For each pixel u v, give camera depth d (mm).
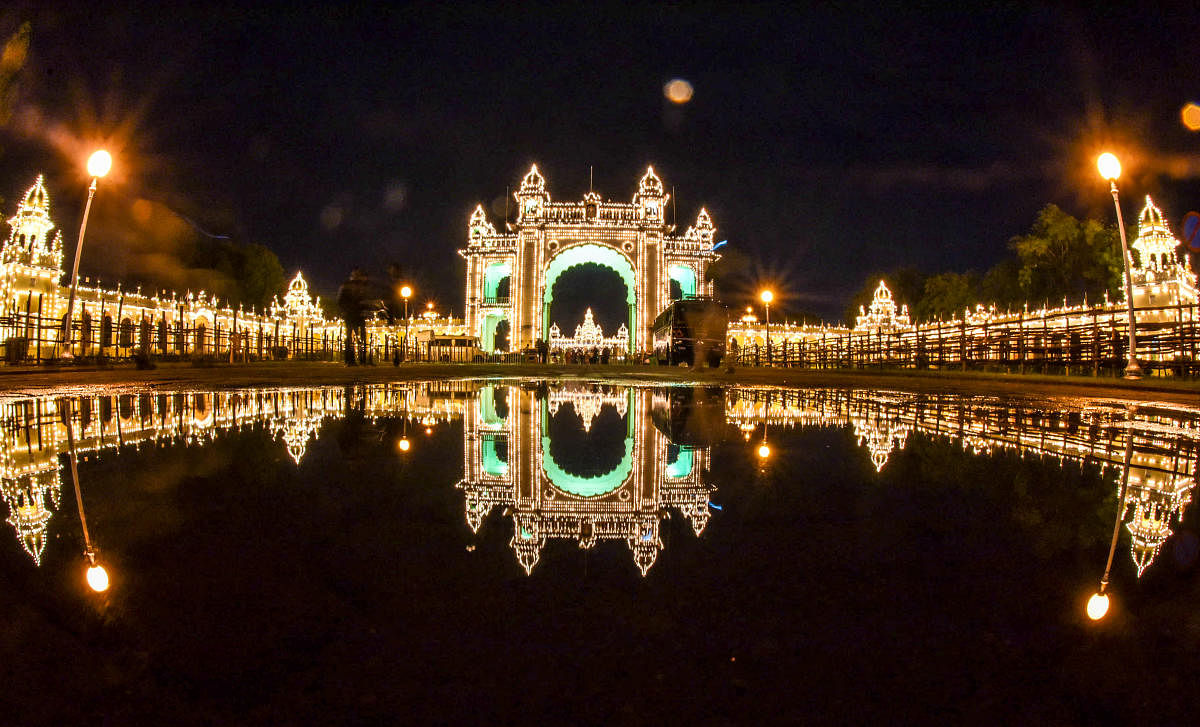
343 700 982
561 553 1743
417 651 1156
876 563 1666
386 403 7055
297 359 35969
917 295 77500
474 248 55344
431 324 67312
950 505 2348
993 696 995
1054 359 16562
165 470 2928
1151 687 1011
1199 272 28531
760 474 2992
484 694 1000
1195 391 9758
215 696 989
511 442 4105
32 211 27453
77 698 970
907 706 964
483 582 1507
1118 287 42094
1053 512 2234
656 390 10539
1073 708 957
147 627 1236
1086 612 1336
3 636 1181
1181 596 1420
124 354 23359
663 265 50062
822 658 1134
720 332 29594
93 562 1619
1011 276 57188
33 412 5559
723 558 1707
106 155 15031
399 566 1618
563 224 49844
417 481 2760
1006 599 1419
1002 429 4938
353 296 22203
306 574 1557
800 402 7875
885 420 5656
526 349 49062
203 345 22969
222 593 1420
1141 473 3004
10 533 1876
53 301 28234
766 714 939
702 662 1115
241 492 2482
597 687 1026
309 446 3732
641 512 2232
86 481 2662
